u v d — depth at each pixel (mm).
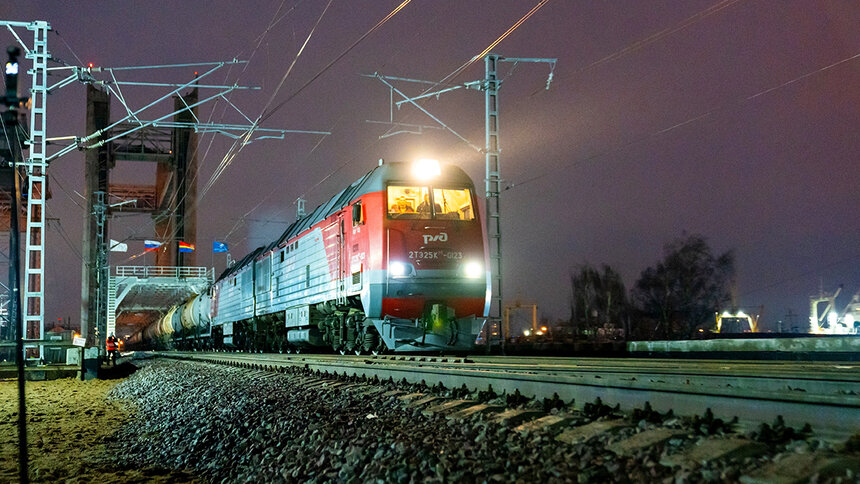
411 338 16984
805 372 8008
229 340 34188
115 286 53438
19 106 7355
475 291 17250
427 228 17062
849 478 3943
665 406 6320
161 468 9734
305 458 7555
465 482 5309
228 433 10477
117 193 66438
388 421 8391
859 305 48781
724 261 40438
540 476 5078
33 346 26188
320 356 18266
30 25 23781
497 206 22141
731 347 18000
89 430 13586
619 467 4906
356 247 17547
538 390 7934
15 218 7328
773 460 4551
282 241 25922
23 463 6328
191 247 60312
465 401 8516
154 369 26344
